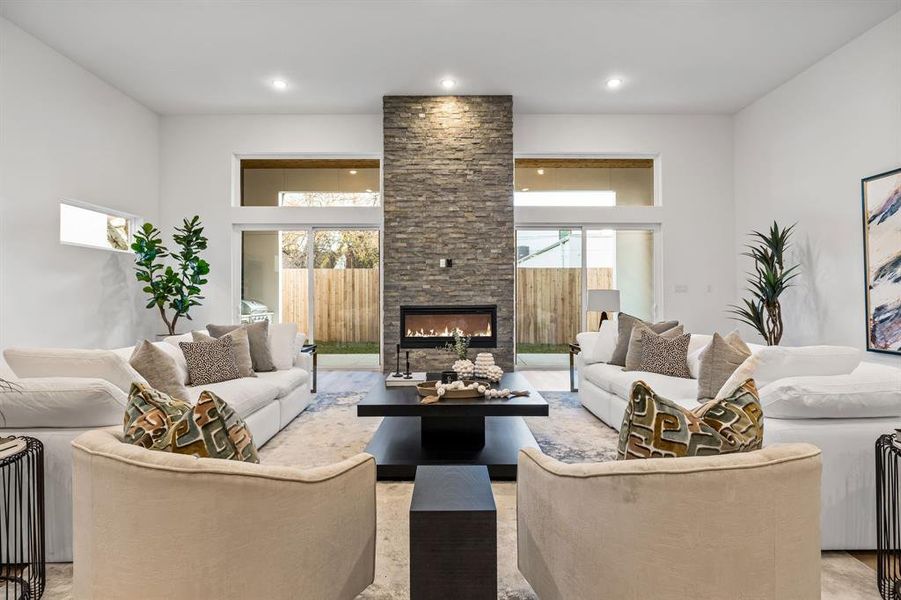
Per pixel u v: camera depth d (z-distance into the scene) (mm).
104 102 5473
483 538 1421
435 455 3037
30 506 1932
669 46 4832
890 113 4312
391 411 3018
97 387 2025
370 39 4680
